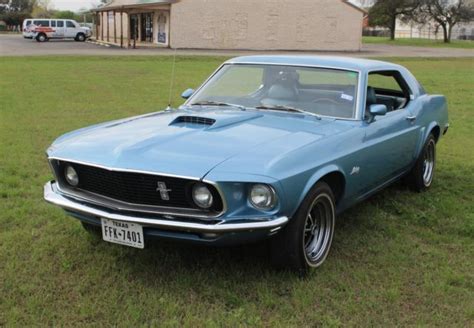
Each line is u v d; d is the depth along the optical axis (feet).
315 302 12.05
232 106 16.48
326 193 13.37
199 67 80.43
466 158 26.89
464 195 20.52
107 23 155.33
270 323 11.18
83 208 12.43
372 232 16.38
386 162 16.70
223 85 17.53
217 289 12.43
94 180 12.71
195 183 11.38
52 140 28.09
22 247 14.49
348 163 14.11
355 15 141.49
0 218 16.47
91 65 79.41
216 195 11.36
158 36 138.00
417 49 156.04
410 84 19.94
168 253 14.25
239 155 11.93
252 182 11.29
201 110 16.12
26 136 28.86
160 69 75.46
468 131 34.32
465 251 15.19
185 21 128.77
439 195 20.36
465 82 66.33
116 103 42.91
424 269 13.91
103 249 14.47
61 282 12.64
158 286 12.55
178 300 11.95
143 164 11.71
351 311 11.70
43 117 35.29
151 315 11.33
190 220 11.48
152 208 11.84
